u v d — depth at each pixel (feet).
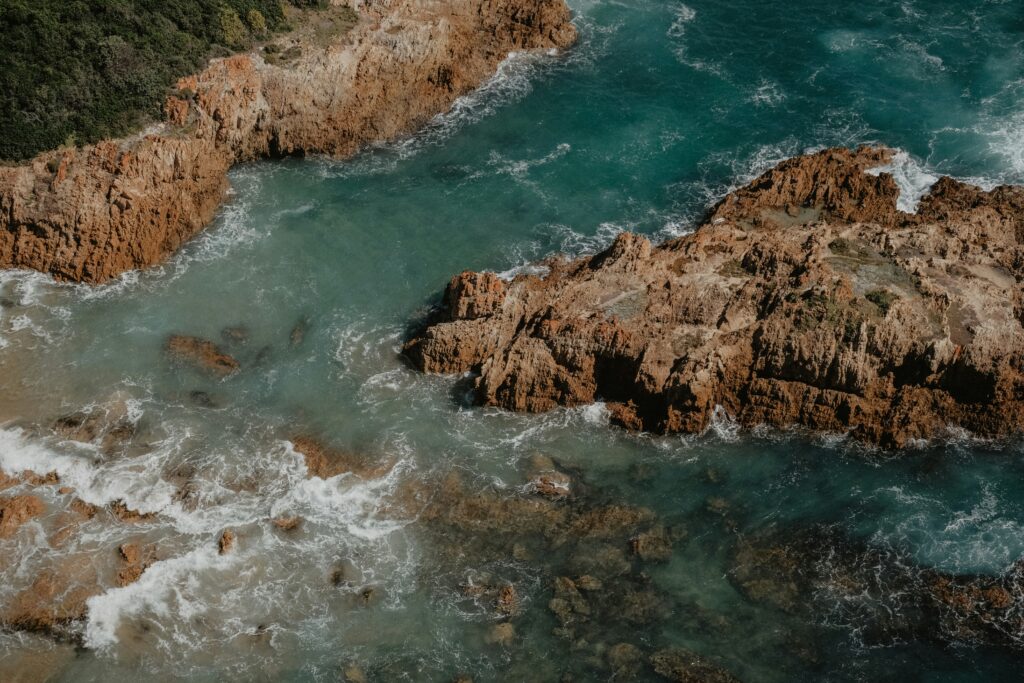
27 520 142.41
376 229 194.59
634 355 158.20
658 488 150.92
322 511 146.30
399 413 161.99
